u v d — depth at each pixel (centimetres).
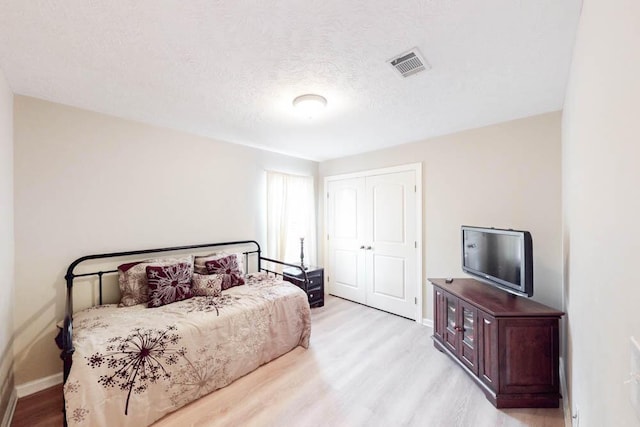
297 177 410
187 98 206
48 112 207
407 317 337
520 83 184
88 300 223
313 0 111
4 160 170
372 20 123
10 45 140
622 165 66
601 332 86
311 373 220
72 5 112
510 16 121
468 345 212
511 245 210
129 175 248
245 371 217
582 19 115
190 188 292
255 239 357
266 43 140
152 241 262
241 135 301
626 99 63
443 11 118
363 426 165
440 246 306
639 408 52
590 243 104
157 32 131
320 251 443
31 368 196
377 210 369
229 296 246
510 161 256
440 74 172
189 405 183
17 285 192
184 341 184
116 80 178
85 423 143
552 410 178
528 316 180
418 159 325
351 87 189
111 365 155
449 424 167
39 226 202
